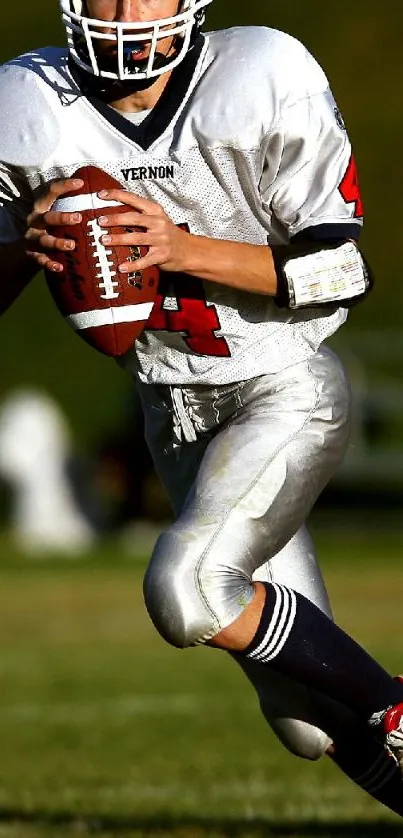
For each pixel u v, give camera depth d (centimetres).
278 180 1073
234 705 2156
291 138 1061
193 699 2208
